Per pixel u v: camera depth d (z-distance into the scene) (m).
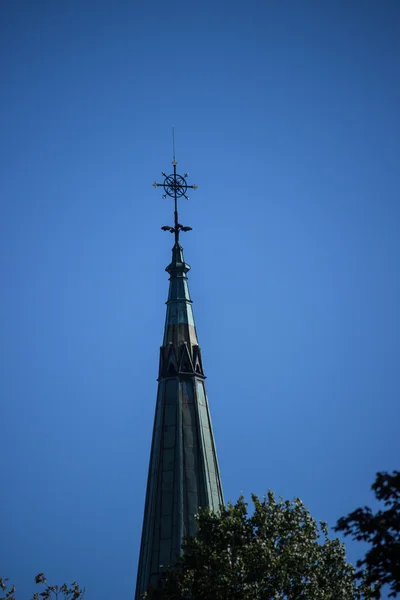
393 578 38.34
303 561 56.44
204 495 70.62
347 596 57.09
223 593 53.75
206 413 76.12
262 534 58.19
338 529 39.31
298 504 60.69
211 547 57.66
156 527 68.88
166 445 73.31
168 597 56.25
